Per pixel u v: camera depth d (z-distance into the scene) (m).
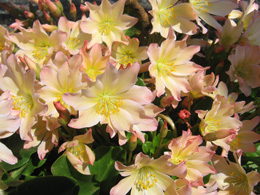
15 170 0.22
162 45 0.22
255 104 0.28
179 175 0.19
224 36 0.28
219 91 0.24
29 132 0.19
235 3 0.27
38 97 0.18
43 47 0.24
